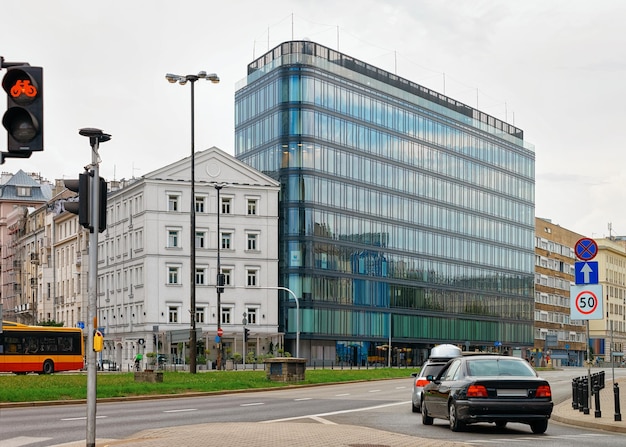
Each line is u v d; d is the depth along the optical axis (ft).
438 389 66.69
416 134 345.51
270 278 291.99
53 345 194.49
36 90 33.68
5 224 472.03
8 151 33.53
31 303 390.42
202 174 286.87
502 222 394.73
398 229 332.39
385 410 87.92
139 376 129.39
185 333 187.42
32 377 151.12
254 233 291.79
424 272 343.67
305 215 295.89
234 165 291.58
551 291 453.17
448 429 66.23
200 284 283.18
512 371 63.62
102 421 71.15
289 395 120.78
